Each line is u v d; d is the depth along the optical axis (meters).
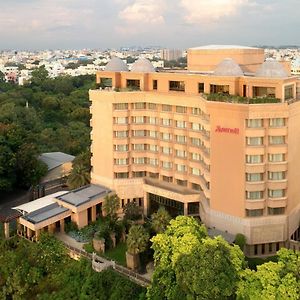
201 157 101.50
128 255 87.25
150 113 109.88
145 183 112.12
